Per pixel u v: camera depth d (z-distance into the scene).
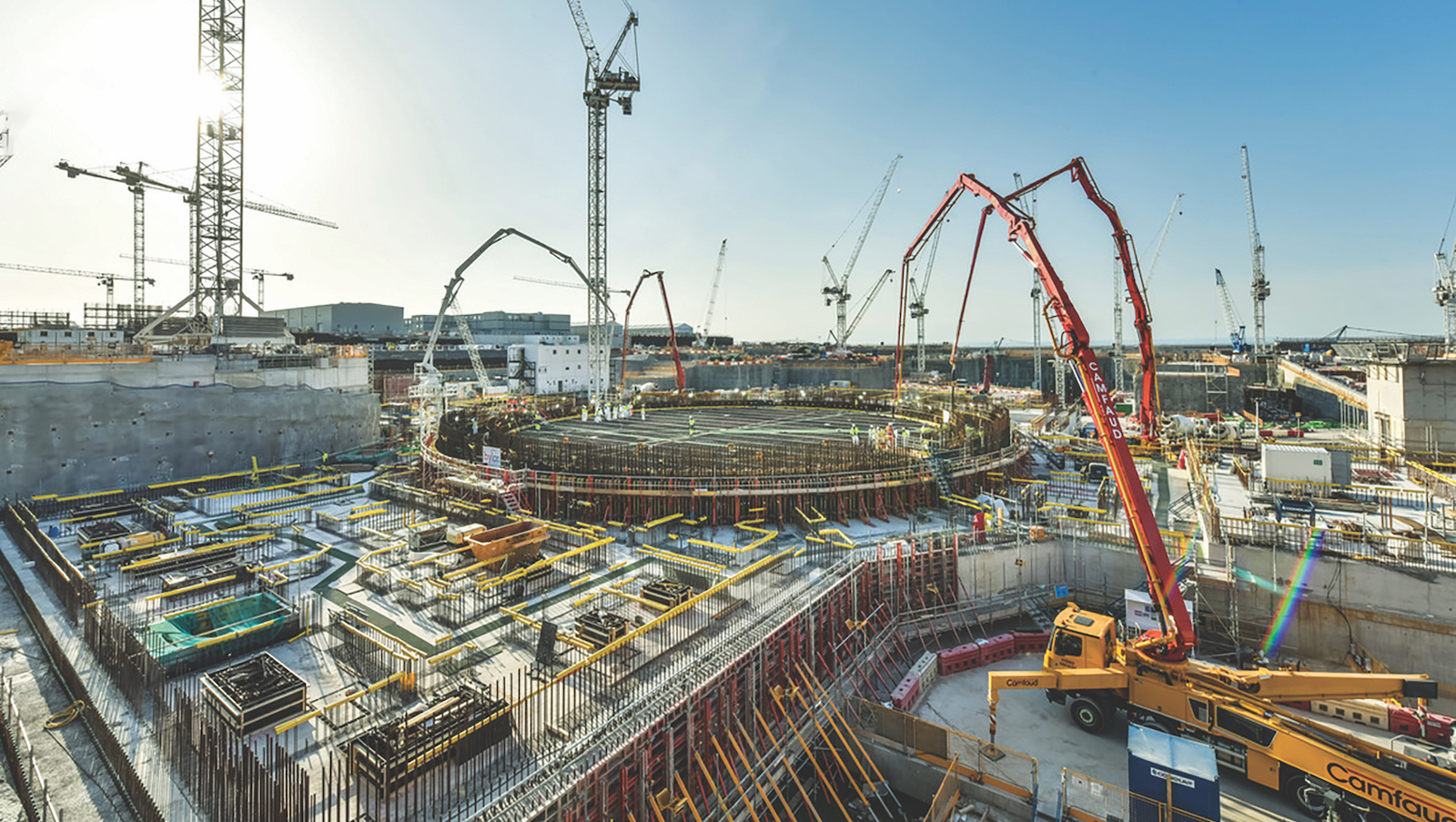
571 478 38.59
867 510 38.53
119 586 26.41
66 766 16.06
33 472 39.97
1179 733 21.38
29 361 43.03
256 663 19.06
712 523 36.41
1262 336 123.44
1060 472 50.69
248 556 30.56
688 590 25.95
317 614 24.42
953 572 32.22
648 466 39.94
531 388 125.31
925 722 22.31
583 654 21.45
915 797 22.08
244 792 12.87
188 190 74.31
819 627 26.31
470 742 15.73
